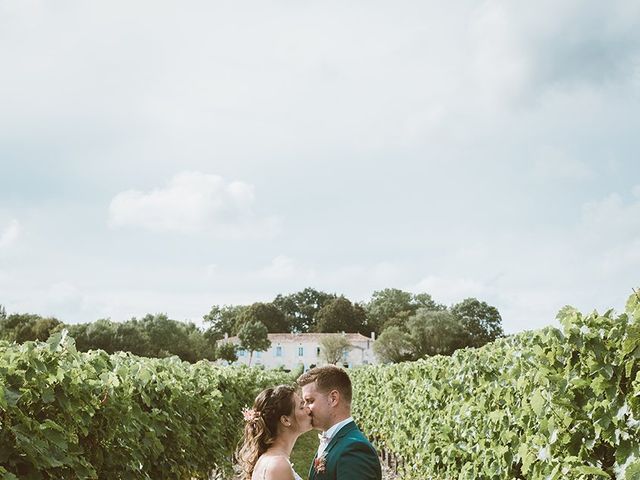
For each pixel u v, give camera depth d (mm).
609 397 4906
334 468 3553
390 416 16094
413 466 12828
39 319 79500
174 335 88750
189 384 9586
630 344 4695
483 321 118438
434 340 101125
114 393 5902
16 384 4512
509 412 7078
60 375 4883
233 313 135750
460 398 9633
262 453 4012
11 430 4273
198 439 9633
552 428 5418
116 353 8125
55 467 4727
